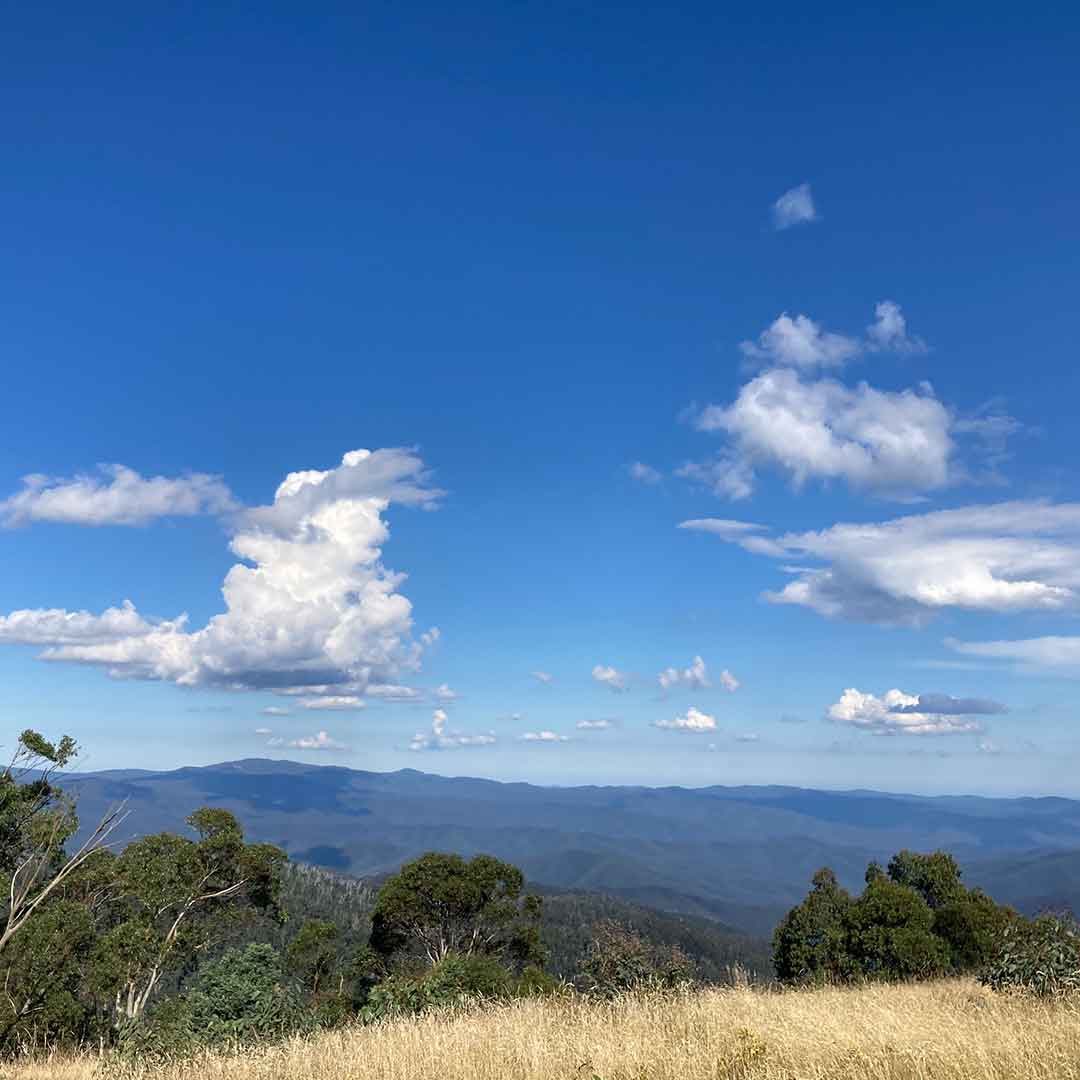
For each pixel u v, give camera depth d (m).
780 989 16.16
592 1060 7.56
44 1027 23.17
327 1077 8.40
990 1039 7.09
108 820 13.31
